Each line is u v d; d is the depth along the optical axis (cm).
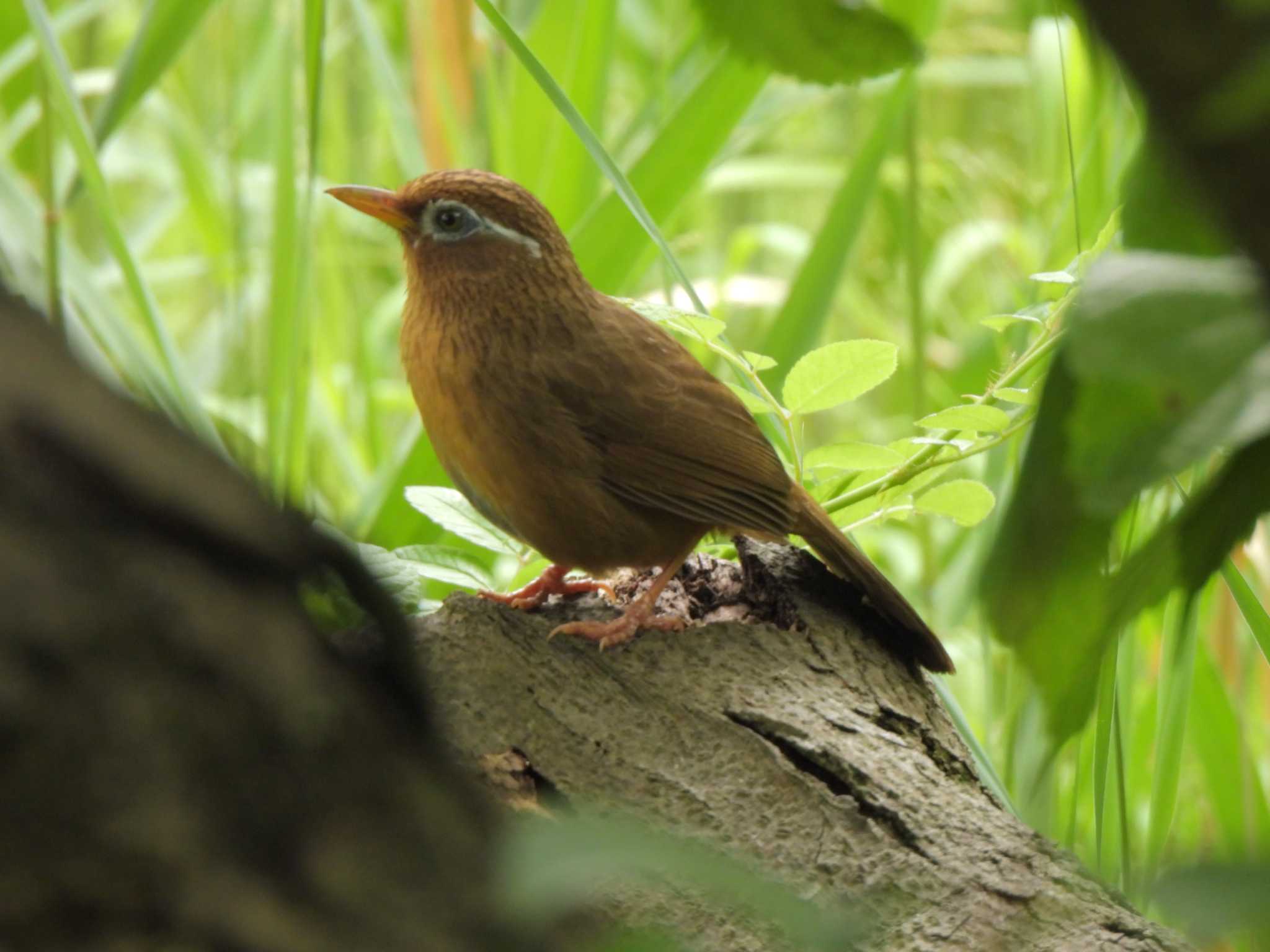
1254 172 214
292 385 548
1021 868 527
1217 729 544
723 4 298
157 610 255
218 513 260
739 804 529
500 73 564
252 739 263
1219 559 312
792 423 537
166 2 547
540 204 539
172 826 256
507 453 538
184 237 663
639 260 552
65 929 252
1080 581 311
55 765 249
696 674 532
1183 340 252
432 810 281
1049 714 327
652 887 525
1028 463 299
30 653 245
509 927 278
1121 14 215
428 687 323
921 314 552
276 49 571
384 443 566
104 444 250
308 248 546
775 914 292
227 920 259
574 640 533
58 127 565
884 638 536
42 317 252
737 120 550
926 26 534
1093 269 267
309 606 284
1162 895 242
